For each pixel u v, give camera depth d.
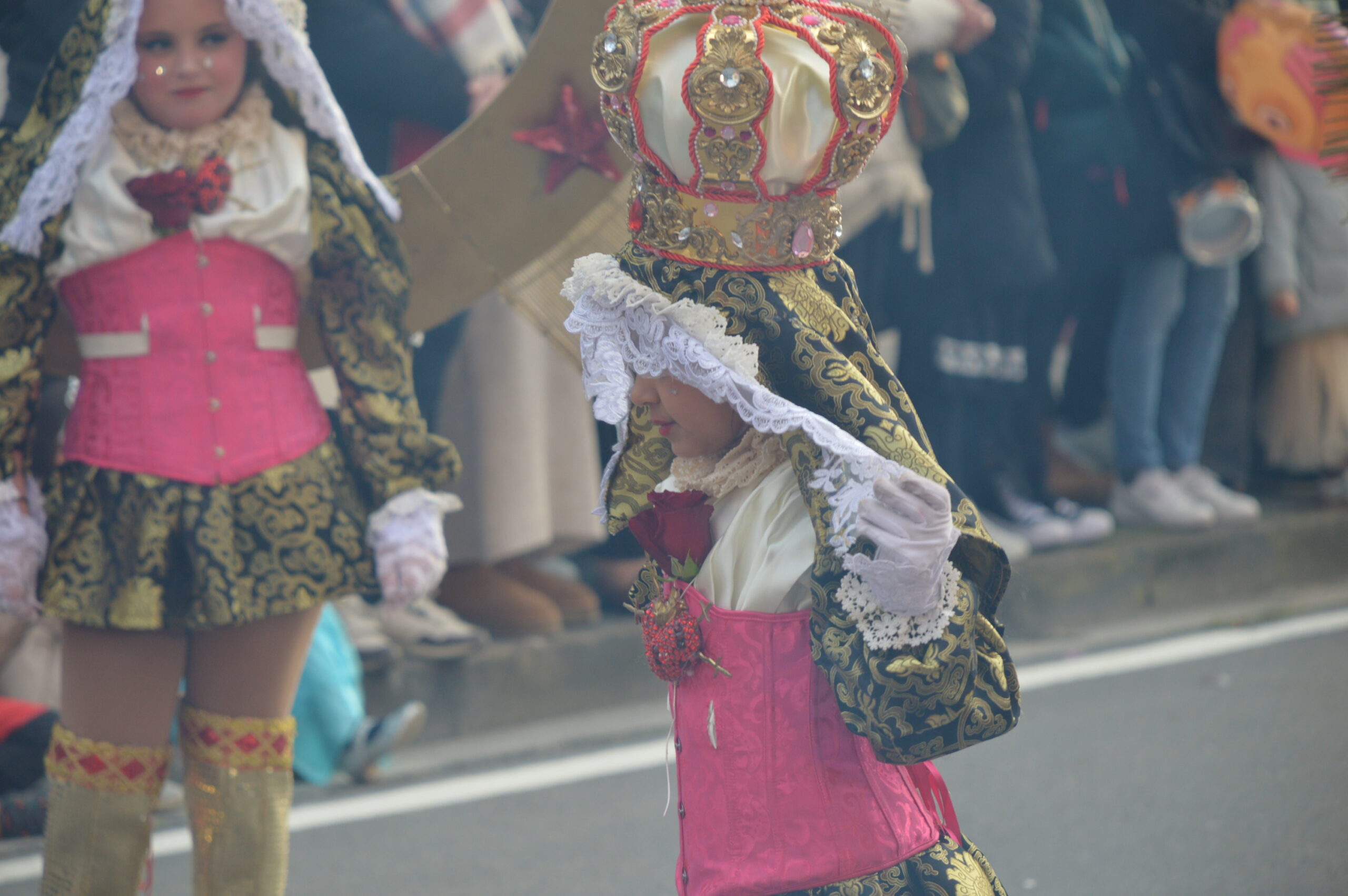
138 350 10.31
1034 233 21.72
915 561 6.31
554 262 13.02
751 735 7.27
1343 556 26.77
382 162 17.11
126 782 10.20
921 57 19.67
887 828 7.20
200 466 10.23
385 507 10.75
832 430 6.63
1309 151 16.47
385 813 15.34
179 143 10.46
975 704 6.96
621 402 7.15
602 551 20.92
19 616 10.30
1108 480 27.86
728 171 6.83
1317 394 28.00
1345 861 13.62
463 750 17.30
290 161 10.73
